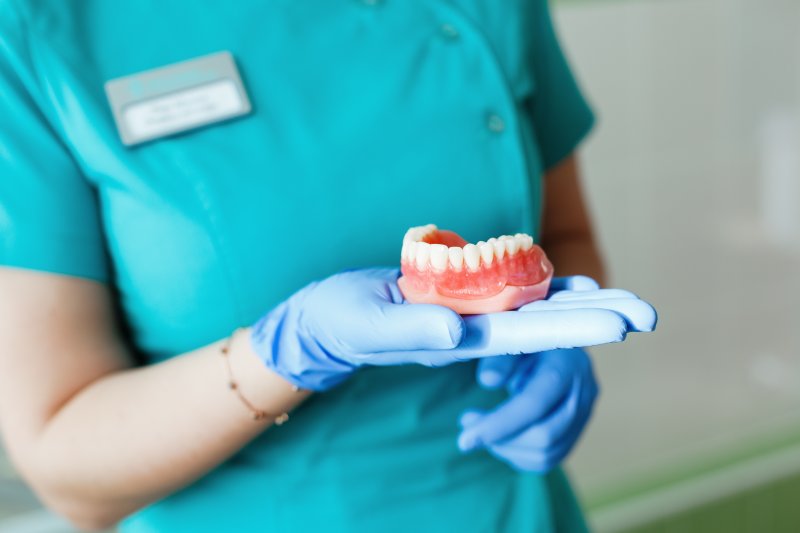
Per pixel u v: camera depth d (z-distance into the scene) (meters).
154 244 0.77
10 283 0.74
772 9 2.31
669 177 2.29
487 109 0.87
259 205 0.78
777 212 2.46
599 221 2.25
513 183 0.87
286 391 0.72
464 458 0.89
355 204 0.81
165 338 0.82
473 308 0.65
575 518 1.04
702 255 2.39
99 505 0.78
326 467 0.84
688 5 2.21
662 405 2.41
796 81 2.39
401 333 0.61
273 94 0.81
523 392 0.82
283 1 0.83
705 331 2.44
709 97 2.29
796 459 2.55
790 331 2.55
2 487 1.64
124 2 0.80
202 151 0.78
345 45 0.84
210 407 0.72
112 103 0.76
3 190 0.73
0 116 0.74
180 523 0.86
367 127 0.82
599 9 2.11
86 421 0.73
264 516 0.84
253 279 0.78
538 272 0.67
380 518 0.85
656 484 2.41
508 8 0.93
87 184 0.78
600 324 0.56
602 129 2.19
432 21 0.88
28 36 0.75
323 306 0.67
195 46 0.80
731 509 2.47
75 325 0.76
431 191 0.83
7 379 0.74
